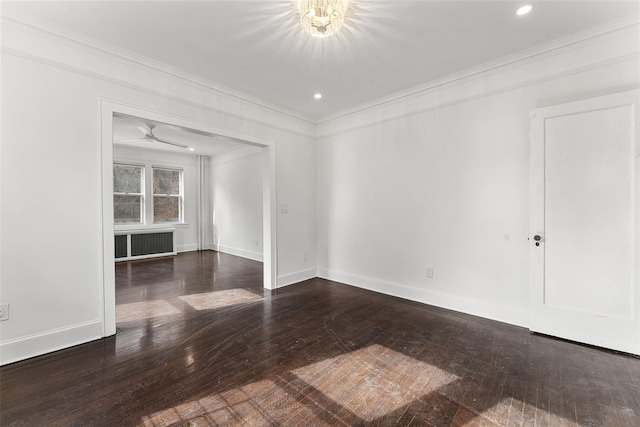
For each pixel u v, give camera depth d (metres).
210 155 7.36
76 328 2.38
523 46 2.48
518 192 2.71
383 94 3.54
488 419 1.55
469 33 2.28
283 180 4.14
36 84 2.17
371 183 3.92
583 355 2.19
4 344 2.06
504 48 2.50
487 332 2.61
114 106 2.54
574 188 2.36
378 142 3.82
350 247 4.21
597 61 2.28
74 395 1.74
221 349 2.32
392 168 3.68
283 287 4.10
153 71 2.75
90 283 2.45
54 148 2.26
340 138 4.27
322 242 4.61
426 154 3.35
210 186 7.55
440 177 3.24
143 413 1.60
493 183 2.86
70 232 2.34
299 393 1.78
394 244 3.69
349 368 2.05
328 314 3.08
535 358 2.16
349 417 1.57
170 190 6.95
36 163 2.18
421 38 2.34
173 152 6.88
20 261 2.13
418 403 1.68
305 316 3.02
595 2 1.93
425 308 3.24
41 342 2.21
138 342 2.44
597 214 2.27
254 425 1.52
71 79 2.32
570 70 2.40
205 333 2.62
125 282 4.34
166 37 2.32
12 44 2.06
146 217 6.49
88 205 2.43
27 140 2.14
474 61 2.73
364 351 2.29
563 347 2.31
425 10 2.00
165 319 2.94
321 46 2.46
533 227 2.55
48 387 1.82
